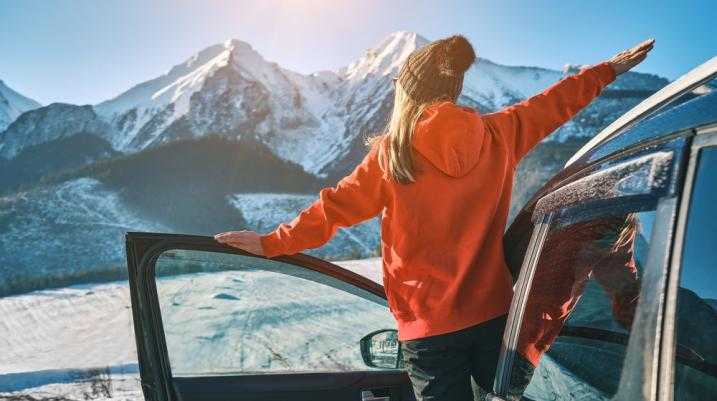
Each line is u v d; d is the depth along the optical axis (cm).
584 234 141
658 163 121
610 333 128
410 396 232
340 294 246
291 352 228
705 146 112
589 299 136
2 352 712
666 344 110
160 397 210
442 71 174
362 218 189
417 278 179
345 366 231
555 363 146
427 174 172
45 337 779
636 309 120
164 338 214
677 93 133
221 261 216
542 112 194
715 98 116
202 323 219
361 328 232
